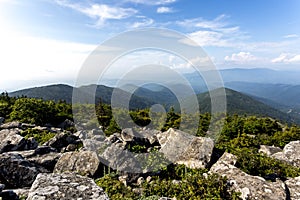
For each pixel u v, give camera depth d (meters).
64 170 8.40
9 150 10.50
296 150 11.92
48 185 4.19
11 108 22.98
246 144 14.77
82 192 4.07
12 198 5.54
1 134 12.92
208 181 6.75
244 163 8.45
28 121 19.98
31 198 3.83
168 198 6.47
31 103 21.84
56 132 15.92
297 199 6.61
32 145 11.21
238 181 6.81
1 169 7.18
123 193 7.09
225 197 6.43
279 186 6.68
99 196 4.01
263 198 6.25
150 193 7.09
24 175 7.28
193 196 6.56
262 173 8.37
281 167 8.90
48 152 9.92
